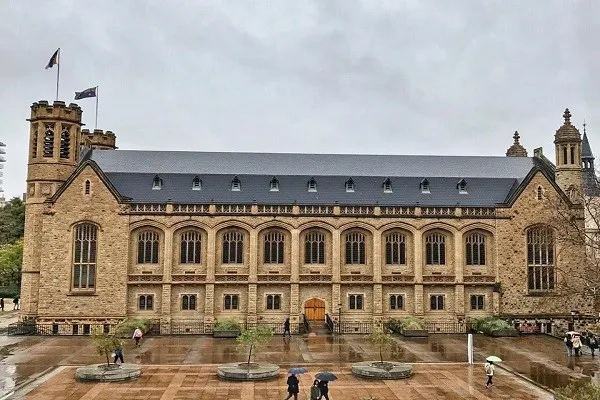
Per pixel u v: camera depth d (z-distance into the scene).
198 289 73.75
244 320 73.56
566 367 50.78
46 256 71.88
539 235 76.31
